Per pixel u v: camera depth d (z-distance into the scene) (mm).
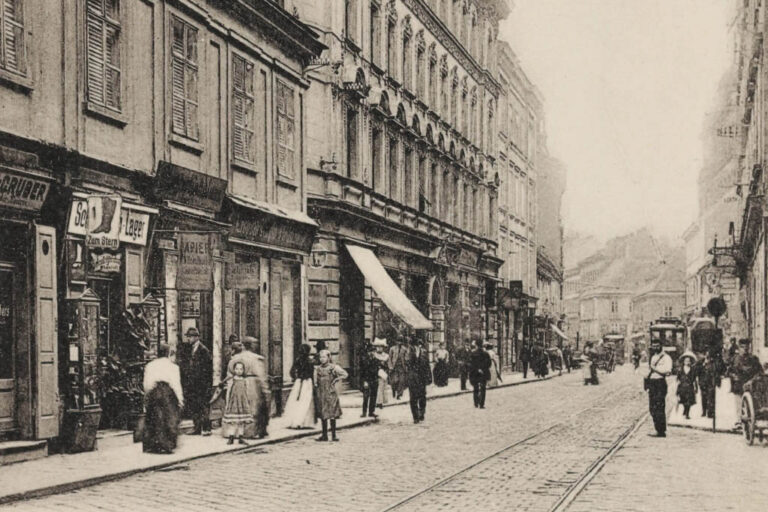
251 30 22844
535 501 10953
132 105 17375
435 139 43250
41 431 14344
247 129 22625
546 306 78312
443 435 19312
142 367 16453
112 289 16797
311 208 29797
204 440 17250
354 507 10508
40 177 14203
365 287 32812
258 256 22891
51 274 14742
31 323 14352
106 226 14891
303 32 25359
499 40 56500
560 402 31172
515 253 62594
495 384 40688
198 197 19391
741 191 52562
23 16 14258
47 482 11625
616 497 11328
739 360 22812
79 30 15727
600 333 141750
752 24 38156
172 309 18703
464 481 12648
